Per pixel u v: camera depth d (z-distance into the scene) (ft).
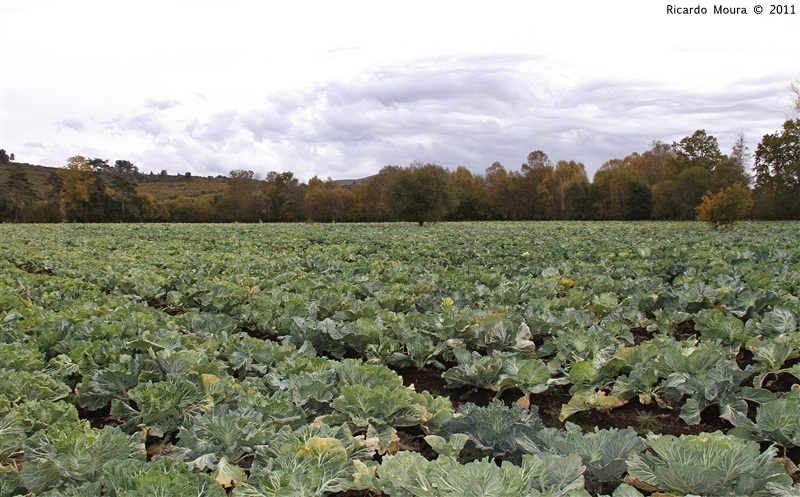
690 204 224.12
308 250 69.21
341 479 10.89
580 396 17.21
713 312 24.58
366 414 14.37
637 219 265.34
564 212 294.46
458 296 30.99
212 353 20.10
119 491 9.93
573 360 20.81
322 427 12.33
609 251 61.72
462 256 58.95
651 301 29.19
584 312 26.03
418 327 24.73
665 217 259.80
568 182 296.71
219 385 16.06
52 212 258.98
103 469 10.44
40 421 14.33
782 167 200.03
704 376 16.76
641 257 55.93
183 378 15.89
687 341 20.86
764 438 13.85
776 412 13.35
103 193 275.80
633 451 11.58
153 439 15.49
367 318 25.27
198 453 12.44
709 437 10.75
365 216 277.85
